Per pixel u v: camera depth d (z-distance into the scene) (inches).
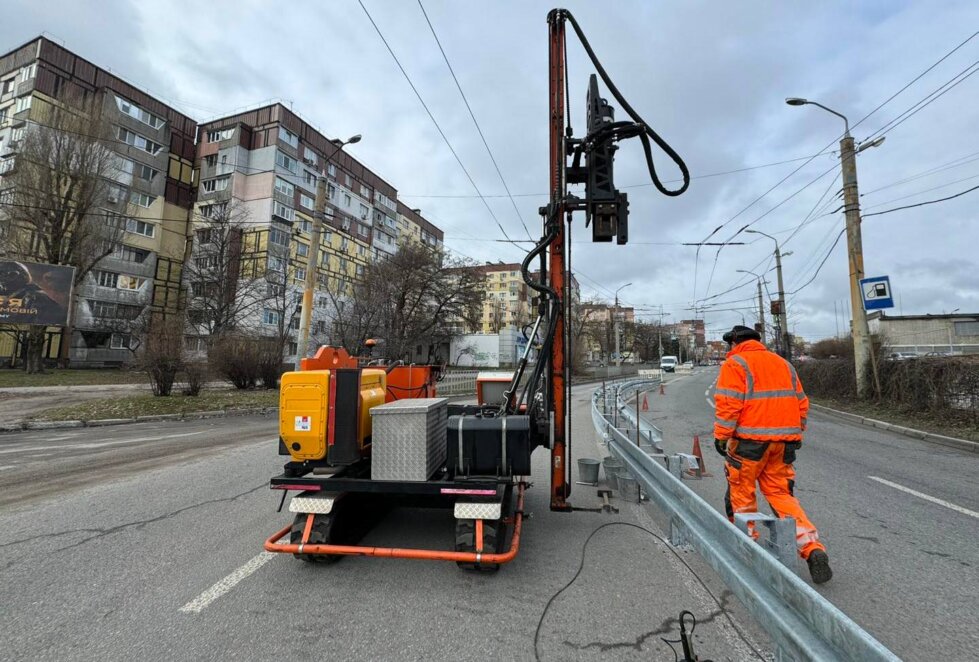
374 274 1321.4
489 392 229.8
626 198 191.0
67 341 1295.5
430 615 116.0
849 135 589.6
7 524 181.2
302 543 136.6
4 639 105.0
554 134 199.2
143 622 112.4
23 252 949.2
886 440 393.7
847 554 155.2
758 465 144.5
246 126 1679.4
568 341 194.7
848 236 597.9
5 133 1348.4
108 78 1485.0
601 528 179.6
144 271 1536.7
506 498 158.1
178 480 249.9
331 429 146.0
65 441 378.3
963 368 433.1
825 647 75.0
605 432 343.6
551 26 203.2
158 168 1598.2
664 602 122.7
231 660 97.7
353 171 2068.2
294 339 1453.0
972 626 111.7
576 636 106.8
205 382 701.9
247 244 1373.0
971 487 242.5
